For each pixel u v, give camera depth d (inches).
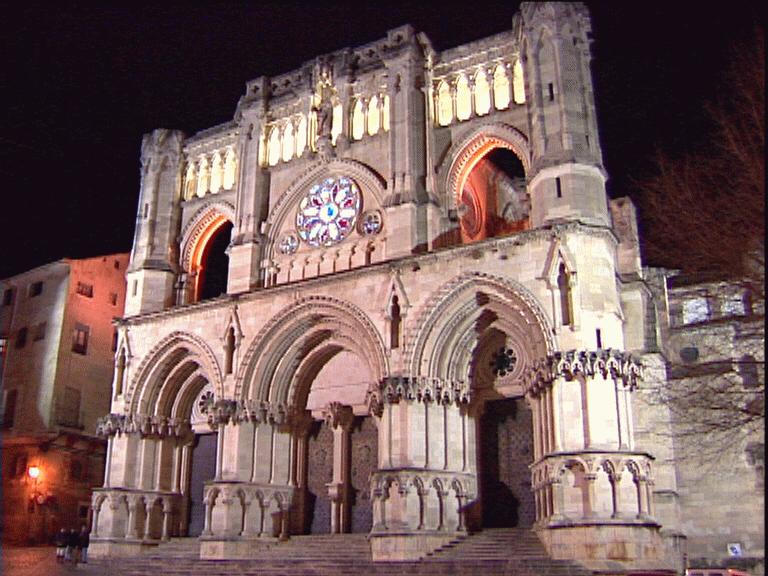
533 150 1780.3
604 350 1542.8
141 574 1680.6
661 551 1451.8
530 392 1654.8
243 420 1921.8
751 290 1277.1
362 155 2041.1
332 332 1962.4
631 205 1990.7
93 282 2896.2
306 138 2145.7
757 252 1243.8
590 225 1640.0
